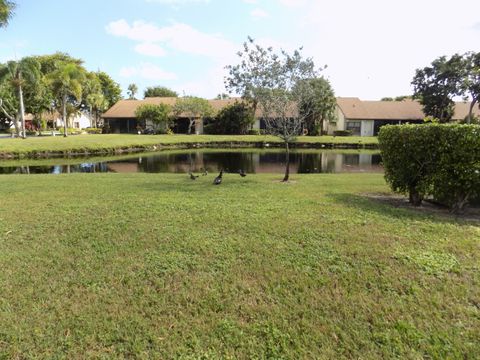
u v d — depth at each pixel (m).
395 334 2.52
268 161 21.69
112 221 5.02
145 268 3.52
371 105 44.69
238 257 3.76
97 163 19.95
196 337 2.50
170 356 2.31
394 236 4.35
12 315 2.74
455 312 2.76
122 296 3.03
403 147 6.26
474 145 5.21
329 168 18.58
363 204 6.12
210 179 10.05
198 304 2.91
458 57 34.94
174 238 4.30
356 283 3.21
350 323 2.65
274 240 4.23
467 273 3.37
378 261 3.63
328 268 3.49
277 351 2.36
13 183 8.98
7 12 10.34
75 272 3.45
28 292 3.08
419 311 2.78
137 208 5.78
